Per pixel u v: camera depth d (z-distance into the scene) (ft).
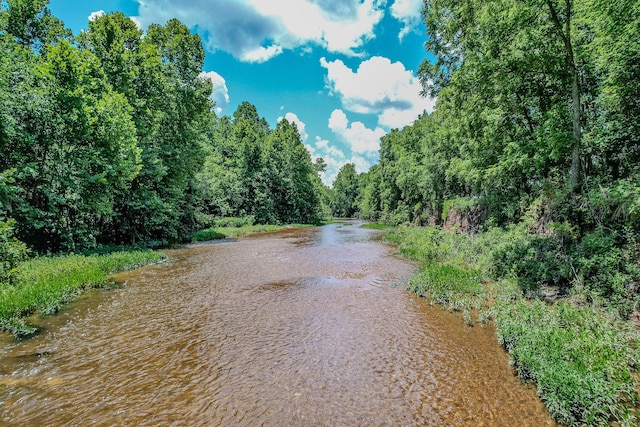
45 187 46.11
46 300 28.91
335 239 95.25
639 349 18.15
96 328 25.54
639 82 30.35
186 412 15.40
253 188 155.74
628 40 28.60
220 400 16.35
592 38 35.58
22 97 44.93
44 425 14.51
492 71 41.19
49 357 20.77
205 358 20.80
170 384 17.83
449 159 87.97
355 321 27.20
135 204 65.57
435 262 46.62
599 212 30.04
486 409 15.53
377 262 54.03
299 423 14.56
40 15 70.18
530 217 42.09
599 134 34.22
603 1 28.25
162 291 36.19
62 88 48.88
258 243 84.84
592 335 18.98
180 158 79.51
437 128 96.63
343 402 16.15
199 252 67.62
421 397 16.56
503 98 42.09
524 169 43.88
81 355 21.09
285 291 36.27
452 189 94.27
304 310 29.94
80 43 65.10
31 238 47.91
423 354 21.30
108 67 65.05
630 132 33.09
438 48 63.46
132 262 50.06
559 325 22.16
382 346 22.52
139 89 72.64
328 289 37.09
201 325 26.30
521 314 23.91
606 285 26.66
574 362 16.89
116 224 68.03
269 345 22.72
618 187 28.45
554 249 33.53
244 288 37.52
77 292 34.14
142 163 67.00
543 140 38.52
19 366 19.60
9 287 28.63
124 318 27.73
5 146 43.37
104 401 16.25
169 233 80.89
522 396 16.53
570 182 34.14
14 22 66.69
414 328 25.68
